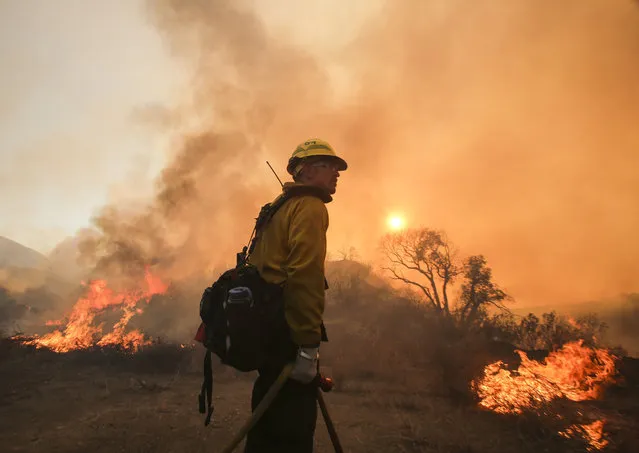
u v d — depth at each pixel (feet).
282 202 4.98
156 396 20.67
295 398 4.42
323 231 4.67
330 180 5.18
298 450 4.40
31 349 32.68
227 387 23.49
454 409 18.28
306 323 4.20
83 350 32.22
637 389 24.49
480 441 14.42
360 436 14.82
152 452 12.51
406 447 13.71
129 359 28.66
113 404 18.85
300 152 5.23
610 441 14.48
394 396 20.51
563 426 15.85
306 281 4.26
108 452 12.68
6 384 22.09
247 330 4.28
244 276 4.67
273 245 4.75
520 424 15.85
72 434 14.37
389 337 42.39
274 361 4.35
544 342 48.42
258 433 4.56
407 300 71.36
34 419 16.29
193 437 13.96
